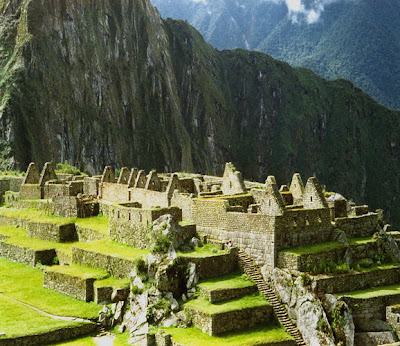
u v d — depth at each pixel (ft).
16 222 230.48
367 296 139.23
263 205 155.22
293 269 141.59
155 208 166.71
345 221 158.51
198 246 153.48
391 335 134.82
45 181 253.24
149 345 130.82
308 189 161.58
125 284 148.05
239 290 139.95
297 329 135.03
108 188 226.58
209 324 130.00
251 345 125.29
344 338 133.08
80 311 146.61
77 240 202.90
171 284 140.36
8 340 130.72
